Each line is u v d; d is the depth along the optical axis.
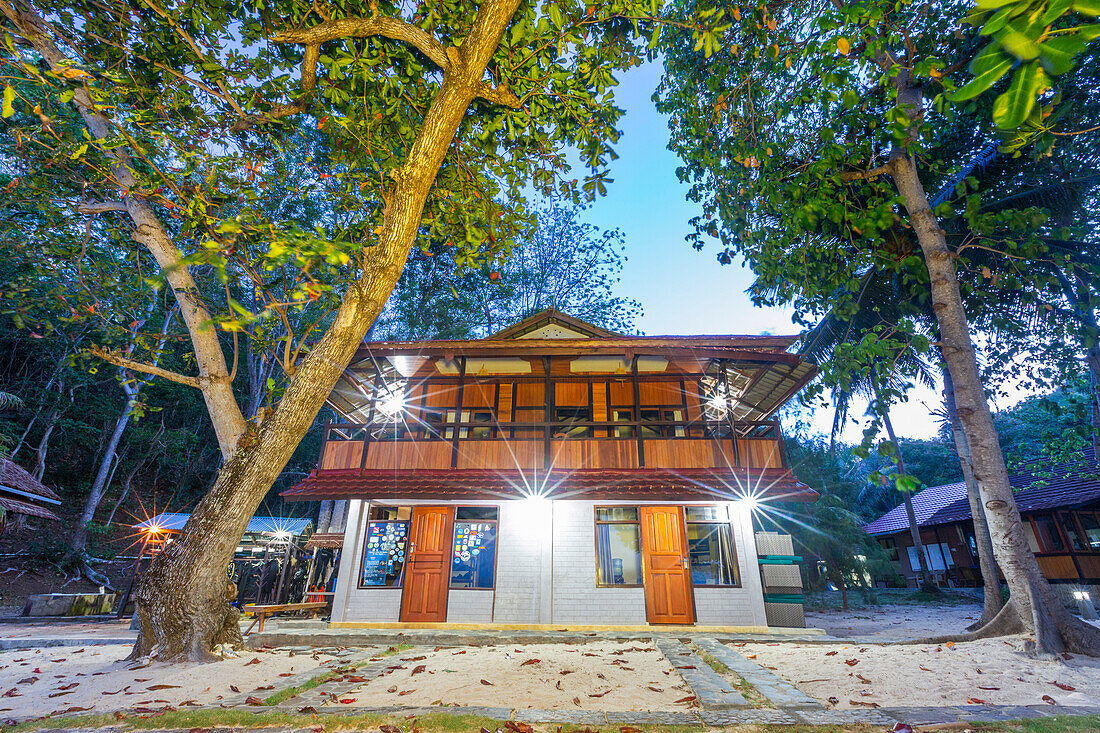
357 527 11.34
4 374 22.95
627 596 10.66
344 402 14.77
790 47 8.45
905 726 3.62
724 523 11.43
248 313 4.18
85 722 4.05
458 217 8.83
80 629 11.34
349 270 8.09
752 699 4.54
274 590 14.78
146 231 7.63
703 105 10.38
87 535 20.95
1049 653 5.84
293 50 7.75
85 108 6.81
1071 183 10.21
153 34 6.81
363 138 8.00
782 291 9.62
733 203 9.86
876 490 35.38
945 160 12.17
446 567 11.02
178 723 3.94
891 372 6.75
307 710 4.09
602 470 11.42
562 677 5.34
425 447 11.84
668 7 10.23
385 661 6.55
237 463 6.68
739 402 14.80
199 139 7.31
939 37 9.01
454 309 26.95
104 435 23.64
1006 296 11.51
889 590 23.05
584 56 7.03
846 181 8.59
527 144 8.40
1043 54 1.25
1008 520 6.87
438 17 7.00
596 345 11.98
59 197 8.18
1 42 6.44
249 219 6.30
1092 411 13.00
